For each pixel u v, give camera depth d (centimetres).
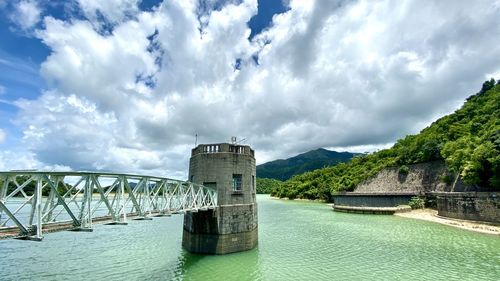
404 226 3662
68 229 1118
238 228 2353
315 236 3150
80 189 1191
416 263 2064
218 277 1817
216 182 2378
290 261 2150
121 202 1385
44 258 2378
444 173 5131
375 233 3256
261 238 3052
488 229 3053
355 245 2675
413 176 5878
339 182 8338
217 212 2283
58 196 1077
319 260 2178
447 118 6794
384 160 7788
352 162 10188
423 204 4950
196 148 2588
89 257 2392
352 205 6212
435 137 5875
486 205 3291
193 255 2284
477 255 2211
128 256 2400
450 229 3291
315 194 9969
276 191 13900
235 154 2458
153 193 1767
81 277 1897
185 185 2103
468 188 4097
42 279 1877
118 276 1892
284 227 3844
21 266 2158
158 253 2478
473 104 6406
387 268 1967
